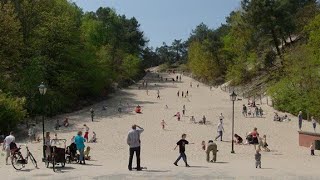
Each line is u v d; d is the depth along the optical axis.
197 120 58.81
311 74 61.19
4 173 22.17
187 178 21.03
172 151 36.19
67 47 69.62
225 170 24.19
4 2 64.25
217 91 102.75
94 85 78.88
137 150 23.02
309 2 99.25
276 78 80.00
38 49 65.81
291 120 57.56
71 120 58.06
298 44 78.19
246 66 97.00
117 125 54.25
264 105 72.00
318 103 56.38
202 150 37.06
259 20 81.50
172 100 84.88
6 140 25.80
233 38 103.31
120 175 21.56
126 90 104.19
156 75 165.12
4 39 57.62
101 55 91.94
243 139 44.78
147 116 62.88
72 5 87.25
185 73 172.50
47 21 67.75
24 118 52.56
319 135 38.72
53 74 67.38
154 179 20.62
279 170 24.86
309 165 28.58
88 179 20.47
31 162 26.48
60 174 21.84
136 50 154.12
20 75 60.34
